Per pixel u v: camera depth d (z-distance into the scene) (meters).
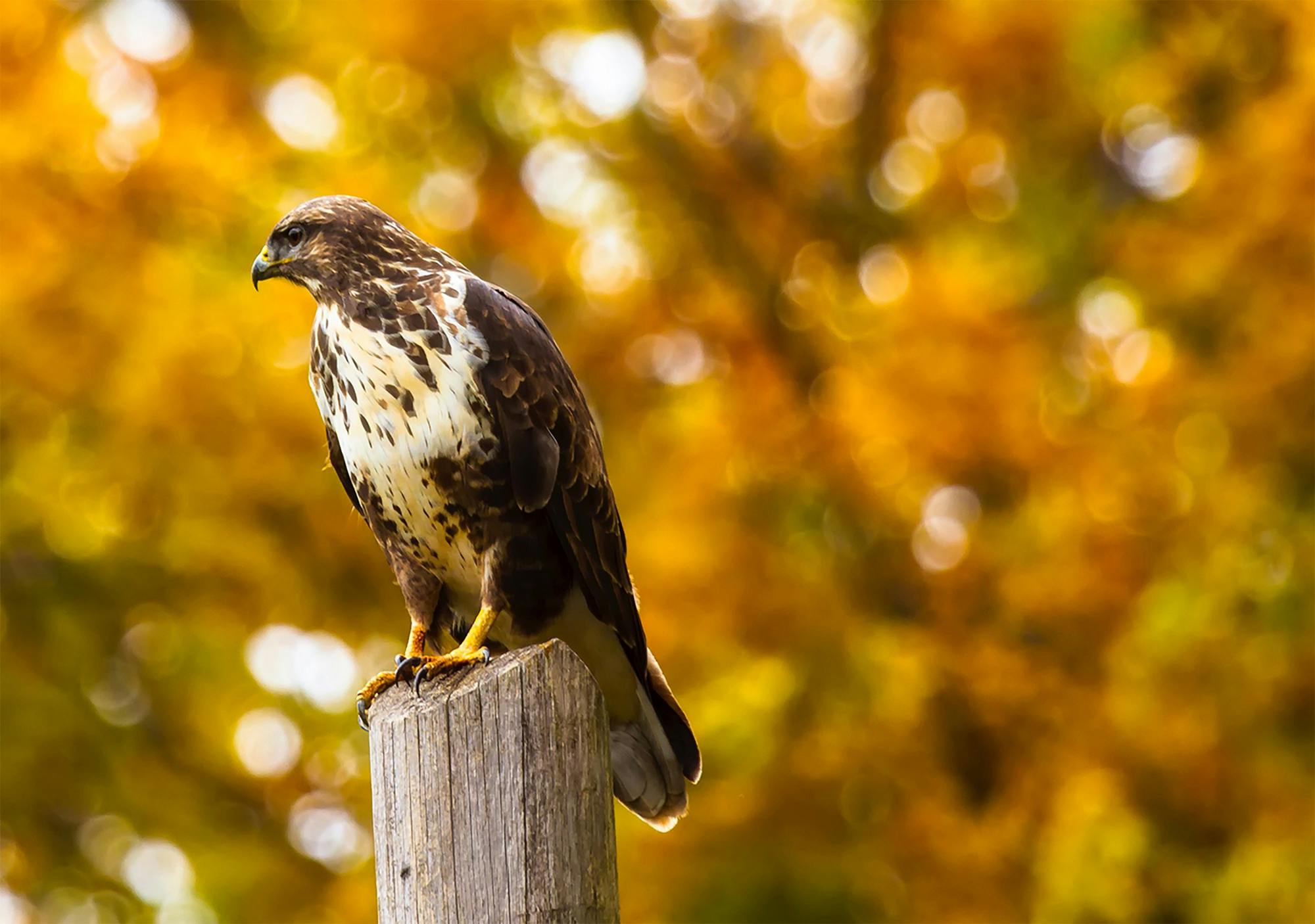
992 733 12.17
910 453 12.34
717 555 12.13
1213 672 11.72
